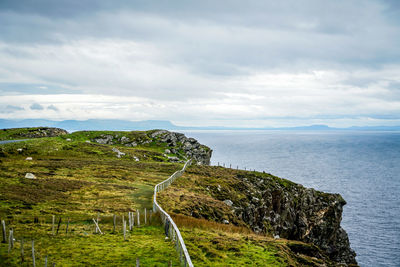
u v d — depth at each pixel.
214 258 25.20
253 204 72.50
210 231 35.38
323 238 83.69
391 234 95.81
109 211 40.66
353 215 115.19
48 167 69.69
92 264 22.06
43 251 24.34
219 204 58.25
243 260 25.83
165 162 107.06
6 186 48.47
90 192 51.31
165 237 29.86
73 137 129.50
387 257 80.31
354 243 89.56
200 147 143.50
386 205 129.38
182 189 63.03
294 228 83.06
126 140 136.12
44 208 39.47
